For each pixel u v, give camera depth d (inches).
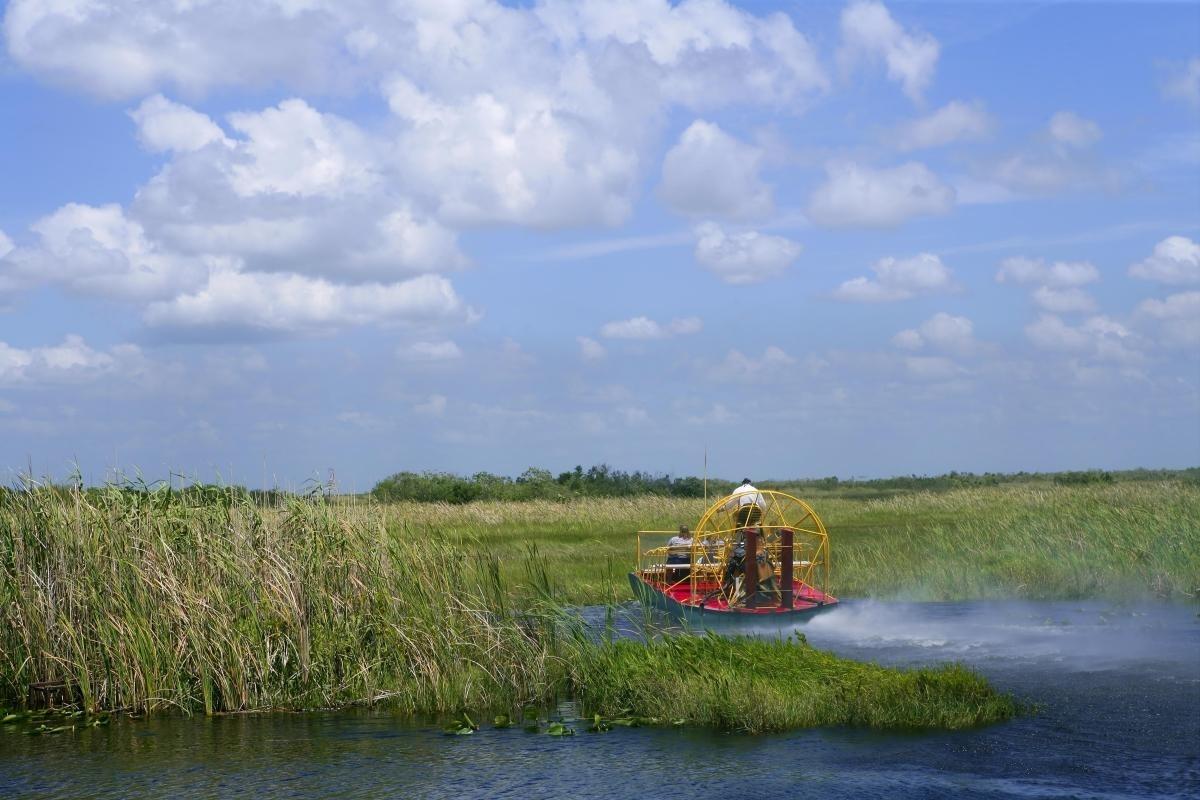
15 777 389.1
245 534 542.9
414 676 509.0
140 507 553.3
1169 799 344.5
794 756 398.0
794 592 743.7
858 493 2625.5
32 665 512.1
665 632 545.3
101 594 518.3
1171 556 903.7
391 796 362.3
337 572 543.2
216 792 369.1
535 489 2369.6
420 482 2271.2
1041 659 575.5
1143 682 515.5
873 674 485.1
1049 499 1473.9
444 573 557.6
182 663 505.7
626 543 1272.1
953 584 874.8
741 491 746.2
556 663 529.0
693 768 385.7
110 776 389.1
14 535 535.2
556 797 357.7
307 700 500.1
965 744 410.6
